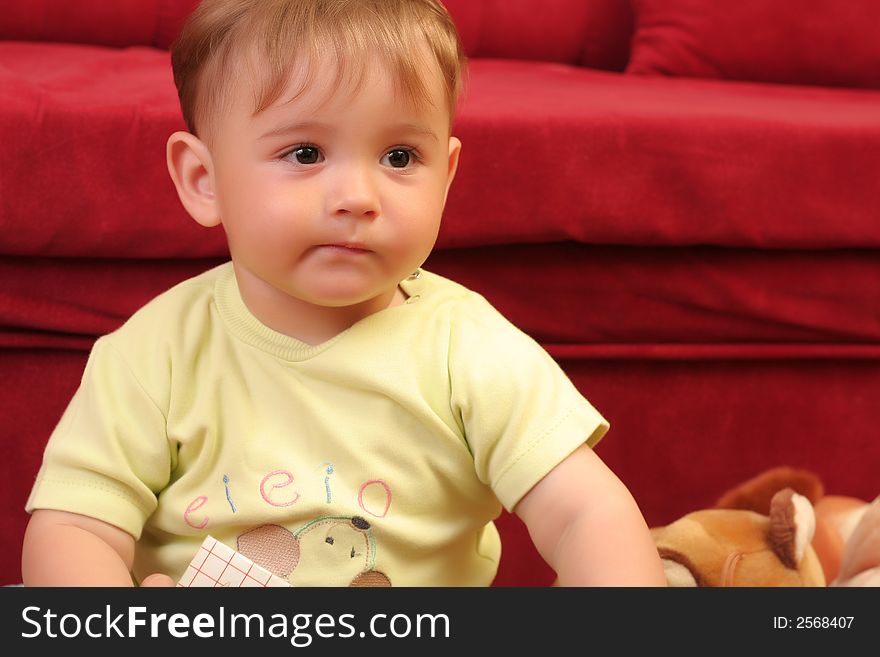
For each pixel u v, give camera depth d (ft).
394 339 2.31
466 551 2.43
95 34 5.30
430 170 2.18
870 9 5.19
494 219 3.44
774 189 3.58
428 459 2.28
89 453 2.31
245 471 2.28
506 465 2.23
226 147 2.18
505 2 5.69
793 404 3.88
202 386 2.34
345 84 2.06
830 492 3.92
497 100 3.74
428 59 2.16
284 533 2.27
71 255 3.31
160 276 3.41
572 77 5.02
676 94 4.44
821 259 3.75
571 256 3.61
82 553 2.22
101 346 2.44
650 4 5.40
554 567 2.25
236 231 2.19
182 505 2.32
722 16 5.23
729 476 3.86
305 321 2.31
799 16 5.20
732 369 3.83
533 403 2.25
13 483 3.45
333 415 2.28
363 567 2.25
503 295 3.59
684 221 3.54
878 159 3.63
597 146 3.47
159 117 3.25
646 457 3.81
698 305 3.70
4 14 5.15
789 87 5.10
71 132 3.20
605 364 3.75
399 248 2.13
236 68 2.15
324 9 2.13
